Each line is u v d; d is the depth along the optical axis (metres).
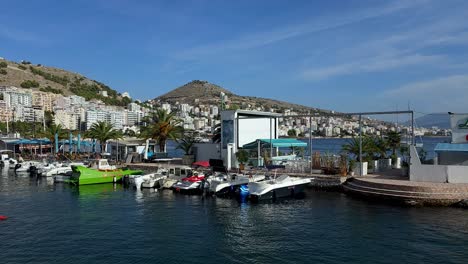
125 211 29.53
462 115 34.88
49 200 34.69
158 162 58.84
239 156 46.44
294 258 18.61
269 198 33.00
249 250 19.92
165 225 25.17
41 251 20.02
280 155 54.97
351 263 17.75
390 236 21.48
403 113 36.41
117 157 62.66
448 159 34.16
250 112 51.66
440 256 18.28
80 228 24.55
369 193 31.52
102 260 18.64
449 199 27.83
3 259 18.80
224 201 33.34
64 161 62.16
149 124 65.56
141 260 18.61
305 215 27.30
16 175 56.72
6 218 27.41
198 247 20.55
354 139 48.25
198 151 54.69
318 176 38.31
